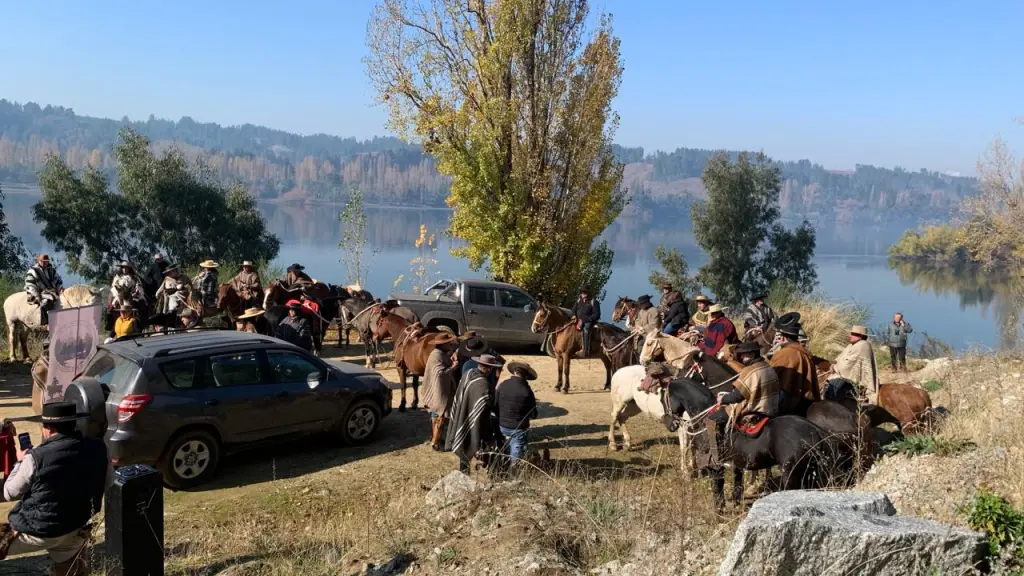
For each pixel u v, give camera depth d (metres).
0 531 6.04
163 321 15.57
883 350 20.27
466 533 7.46
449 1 24.55
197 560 7.47
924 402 9.95
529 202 25.61
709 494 8.59
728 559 5.29
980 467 7.43
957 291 93.12
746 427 8.39
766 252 64.00
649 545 6.74
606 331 15.23
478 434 9.14
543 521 7.41
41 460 5.93
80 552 6.32
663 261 62.31
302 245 138.00
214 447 9.94
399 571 6.86
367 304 17.91
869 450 8.46
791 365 9.32
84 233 44.22
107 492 6.20
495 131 24.44
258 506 9.19
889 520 5.56
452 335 12.06
